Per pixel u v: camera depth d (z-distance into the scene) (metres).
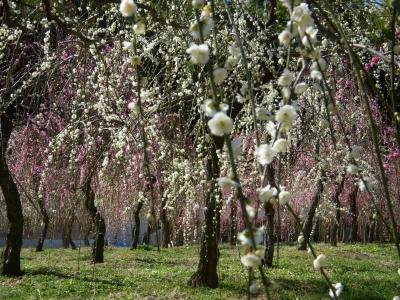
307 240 1.71
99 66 5.48
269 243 8.08
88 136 5.82
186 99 5.65
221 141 4.95
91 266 8.57
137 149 6.39
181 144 5.39
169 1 4.59
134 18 1.74
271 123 1.69
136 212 11.77
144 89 5.04
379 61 5.85
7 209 7.27
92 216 8.77
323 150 8.05
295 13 1.57
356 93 7.82
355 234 16.02
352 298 6.15
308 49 1.69
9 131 7.38
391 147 9.24
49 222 11.77
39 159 8.20
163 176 6.35
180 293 6.07
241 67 4.86
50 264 8.85
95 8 5.66
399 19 2.12
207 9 1.55
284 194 1.63
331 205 10.11
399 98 7.18
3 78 5.75
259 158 1.54
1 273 7.16
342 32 1.81
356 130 8.15
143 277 7.12
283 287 6.32
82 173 7.68
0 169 7.08
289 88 1.65
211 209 5.95
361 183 2.04
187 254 11.15
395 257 10.84
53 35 6.68
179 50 5.06
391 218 1.70
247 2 4.57
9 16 4.38
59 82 6.46
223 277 6.82
